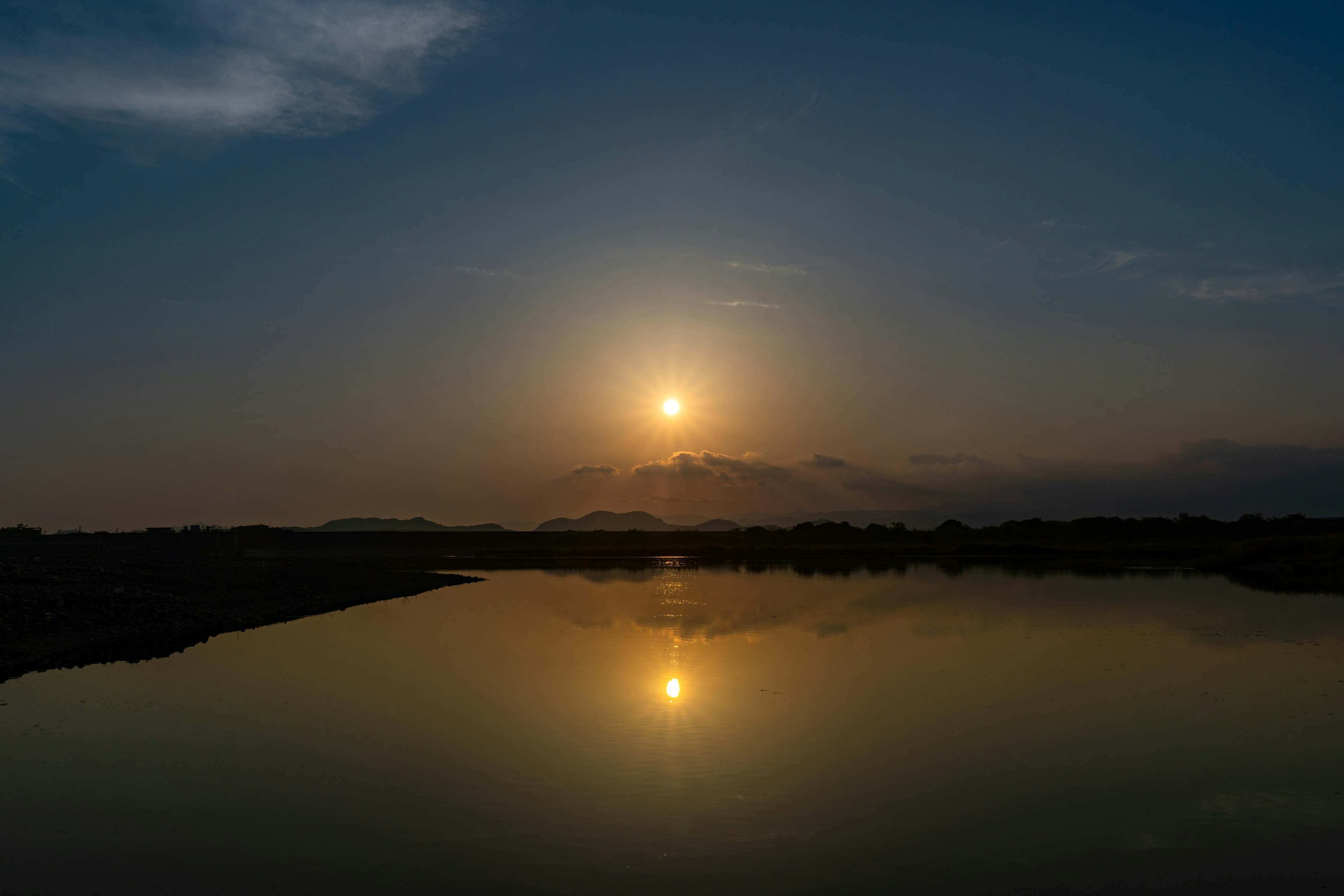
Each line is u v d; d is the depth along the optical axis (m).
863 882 10.26
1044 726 17.28
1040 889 10.10
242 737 16.55
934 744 15.97
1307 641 27.88
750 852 11.10
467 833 11.70
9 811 12.64
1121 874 10.52
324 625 34.06
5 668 23.77
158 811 12.59
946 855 11.04
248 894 9.97
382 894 9.95
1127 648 26.61
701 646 27.53
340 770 14.45
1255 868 10.71
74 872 10.56
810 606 40.09
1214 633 29.88
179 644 28.77
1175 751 15.53
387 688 21.02
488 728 17.11
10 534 108.12
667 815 12.36
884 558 90.44
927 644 27.73
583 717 18.03
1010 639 28.56
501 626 33.62
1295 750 15.64
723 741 16.12
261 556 89.50
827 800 13.00
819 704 19.16
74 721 17.78
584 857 10.95
